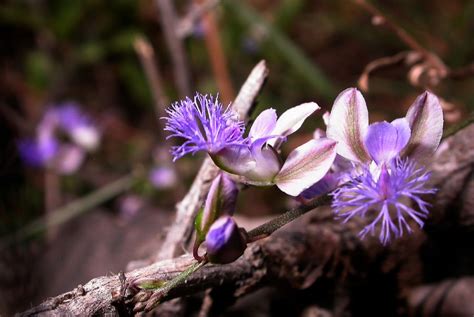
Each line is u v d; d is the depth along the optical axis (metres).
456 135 0.14
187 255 0.13
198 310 0.15
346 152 0.12
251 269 0.13
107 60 0.31
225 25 0.29
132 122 0.30
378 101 0.27
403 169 0.12
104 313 0.12
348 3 0.30
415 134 0.12
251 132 0.12
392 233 0.14
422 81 0.16
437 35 0.28
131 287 0.12
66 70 0.31
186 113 0.12
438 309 0.15
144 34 0.31
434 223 0.14
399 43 0.28
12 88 0.30
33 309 0.12
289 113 0.12
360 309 0.15
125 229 0.18
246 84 0.14
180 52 0.23
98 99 0.31
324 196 0.12
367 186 0.12
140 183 0.25
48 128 0.27
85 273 0.18
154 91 0.25
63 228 0.20
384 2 0.29
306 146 0.12
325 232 0.14
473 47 0.26
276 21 0.31
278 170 0.12
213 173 0.14
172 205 0.25
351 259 0.14
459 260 0.15
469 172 0.14
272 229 0.12
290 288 0.14
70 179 0.26
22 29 0.31
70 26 0.31
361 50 0.30
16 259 0.18
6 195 0.23
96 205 0.22
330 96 0.24
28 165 0.25
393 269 0.14
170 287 0.12
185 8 0.29
